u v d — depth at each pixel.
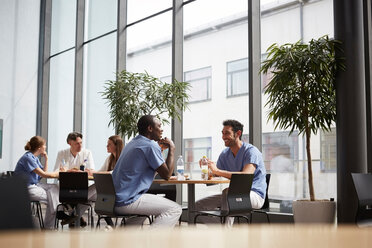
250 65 5.08
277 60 3.83
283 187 4.85
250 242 0.33
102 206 3.21
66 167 5.20
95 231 0.39
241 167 3.82
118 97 5.62
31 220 0.97
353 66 3.75
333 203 3.65
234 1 5.55
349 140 3.72
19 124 8.88
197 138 5.92
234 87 5.48
